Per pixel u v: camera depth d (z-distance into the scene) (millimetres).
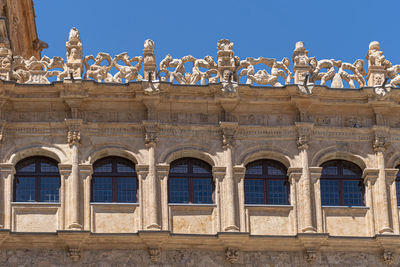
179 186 59969
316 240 58219
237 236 57906
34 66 61344
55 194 59438
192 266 58000
